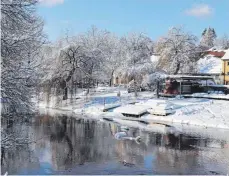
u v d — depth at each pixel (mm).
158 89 65188
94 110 55750
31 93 17406
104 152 29688
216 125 44375
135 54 74875
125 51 79875
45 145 31281
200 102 55812
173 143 34156
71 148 30734
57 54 58438
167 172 24422
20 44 15969
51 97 59031
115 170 24625
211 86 68750
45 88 57062
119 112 53531
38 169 23719
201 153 30250
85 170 24391
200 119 47031
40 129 39469
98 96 65312
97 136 36812
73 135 36875
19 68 16297
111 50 88688
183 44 81062
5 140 17875
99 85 86938
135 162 26891
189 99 59438
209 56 89062
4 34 15469
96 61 62344
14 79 15984
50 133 37250
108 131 39938
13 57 16047
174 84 67188
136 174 23797
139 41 78188
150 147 32188
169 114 50156
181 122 47156
